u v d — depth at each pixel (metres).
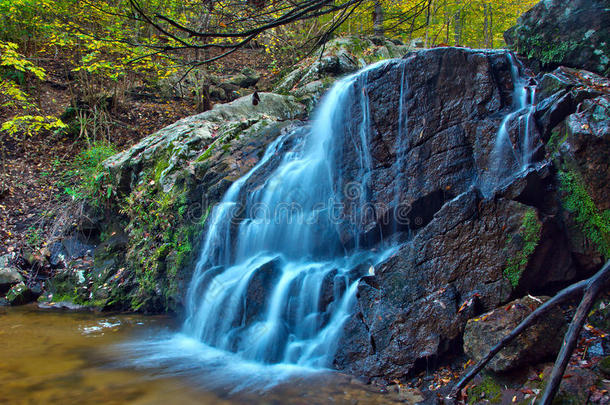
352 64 9.63
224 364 4.22
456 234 3.84
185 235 6.18
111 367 4.11
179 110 11.95
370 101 5.04
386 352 3.72
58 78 12.29
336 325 4.21
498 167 4.19
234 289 4.98
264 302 4.68
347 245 4.95
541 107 4.12
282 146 6.32
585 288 2.32
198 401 3.36
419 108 4.72
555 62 4.82
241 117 8.28
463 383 3.02
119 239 7.11
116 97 11.19
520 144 4.09
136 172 7.46
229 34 2.39
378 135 4.95
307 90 9.02
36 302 6.59
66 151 10.09
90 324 5.58
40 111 10.34
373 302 4.00
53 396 3.45
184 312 5.86
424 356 3.54
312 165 5.56
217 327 4.92
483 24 13.77
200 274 5.78
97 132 10.42
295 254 5.20
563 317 3.22
